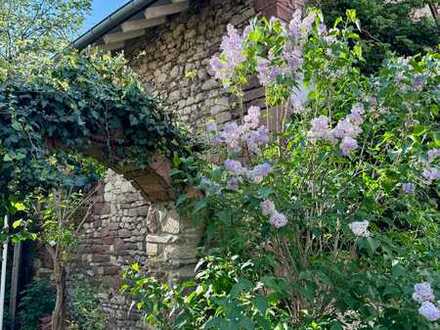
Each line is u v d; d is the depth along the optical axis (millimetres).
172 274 3820
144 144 3555
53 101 2947
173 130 3707
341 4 4449
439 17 4883
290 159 2564
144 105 3510
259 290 2391
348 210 2451
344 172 2525
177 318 2625
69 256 5645
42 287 6938
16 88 2816
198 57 4746
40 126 2869
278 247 2508
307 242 2477
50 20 6672
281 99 2670
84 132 3064
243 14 4293
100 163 3613
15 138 2654
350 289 2184
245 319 1869
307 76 2467
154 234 4117
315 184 2486
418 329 1986
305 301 2383
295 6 4141
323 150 2383
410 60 2473
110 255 5766
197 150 3791
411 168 2334
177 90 4930
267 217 2381
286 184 2479
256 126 2689
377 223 2832
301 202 2393
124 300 5469
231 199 2514
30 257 7520
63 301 5434
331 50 2496
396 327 2043
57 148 3039
